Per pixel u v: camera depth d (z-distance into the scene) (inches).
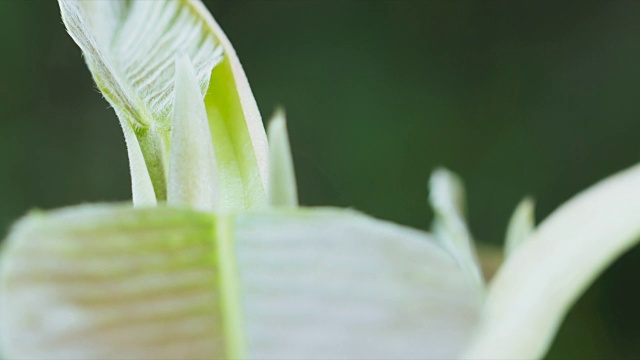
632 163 44.4
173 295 6.0
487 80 46.0
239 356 6.0
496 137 45.3
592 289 38.2
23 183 43.1
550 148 44.9
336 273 6.0
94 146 43.8
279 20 45.9
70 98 44.0
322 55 46.0
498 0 46.3
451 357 5.8
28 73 43.7
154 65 7.5
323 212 6.1
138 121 7.4
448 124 45.5
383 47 46.1
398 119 45.5
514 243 8.5
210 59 7.6
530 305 6.7
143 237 6.1
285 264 6.0
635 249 38.2
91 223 6.1
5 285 5.8
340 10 46.0
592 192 6.8
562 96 45.4
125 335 6.0
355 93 45.6
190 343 6.0
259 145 7.6
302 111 45.3
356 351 5.9
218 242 6.1
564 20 45.8
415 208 44.3
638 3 45.3
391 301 5.9
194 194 7.2
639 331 37.7
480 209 44.3
